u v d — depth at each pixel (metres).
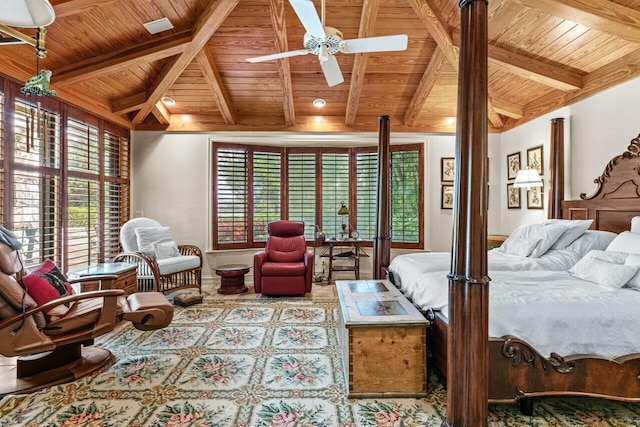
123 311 2.69
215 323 3.60
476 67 1.68
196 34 3.55
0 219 3.04
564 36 3.29
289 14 3.60
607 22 2.72
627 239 2.69
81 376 2.45
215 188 5.54
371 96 4.96
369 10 3.22
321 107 5.20
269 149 5.91
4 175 3.08
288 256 4.97
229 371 2.55
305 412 2.06
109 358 2.74
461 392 1.71
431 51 4.11
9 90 3.13
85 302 2.84
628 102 3.24
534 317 1.95
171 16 3.40
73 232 4.00
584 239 3.14
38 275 2.56
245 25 3.73
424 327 2.22
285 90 4.49
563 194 3.97
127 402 2.15
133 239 4.55
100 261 4.49
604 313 1.95
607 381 1.91
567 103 4.00
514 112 4.91
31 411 2.05
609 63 3.43
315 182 6.01
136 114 5.06
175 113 5.34
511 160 5.18
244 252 5.73
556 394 1.91
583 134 3.77
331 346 3.01
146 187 5.34
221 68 4.38
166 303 2.82
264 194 5.88
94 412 2.04
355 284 3.29
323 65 2.94
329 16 3.62
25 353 2.25
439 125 5.45
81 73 3.53
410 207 5.74
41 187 3.52
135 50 3.62
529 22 3.28
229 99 4.98
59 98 3.72
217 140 5.51
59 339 2.37
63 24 3.05
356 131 5.38
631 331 1.91
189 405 2.12
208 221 5.47
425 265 3.06
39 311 2.30
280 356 2.81
